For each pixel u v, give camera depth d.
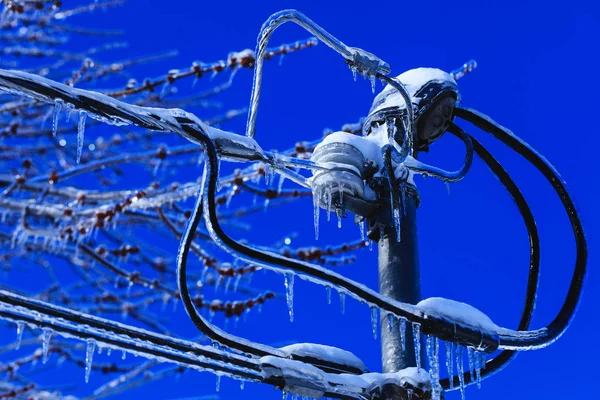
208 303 8.00
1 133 9.13
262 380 4.46
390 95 5.30
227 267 8.29
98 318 4.16
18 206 8.32
